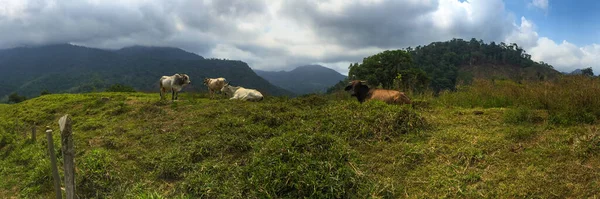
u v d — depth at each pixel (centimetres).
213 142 645
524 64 10094
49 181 593
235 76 17312
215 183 502
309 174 452
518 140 527
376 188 443
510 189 403
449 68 7438
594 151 448
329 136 560
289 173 455
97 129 892
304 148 528
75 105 1292
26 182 619
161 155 636
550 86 779
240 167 539
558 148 476
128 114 1012
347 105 759
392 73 3275
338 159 500
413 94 1111
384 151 548
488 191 409
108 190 546
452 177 450
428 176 464
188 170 569
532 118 615
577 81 754
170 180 559
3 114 1500
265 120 753
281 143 546
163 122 890
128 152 683
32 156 737
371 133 614
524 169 441
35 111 1305
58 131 941
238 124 761
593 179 397
